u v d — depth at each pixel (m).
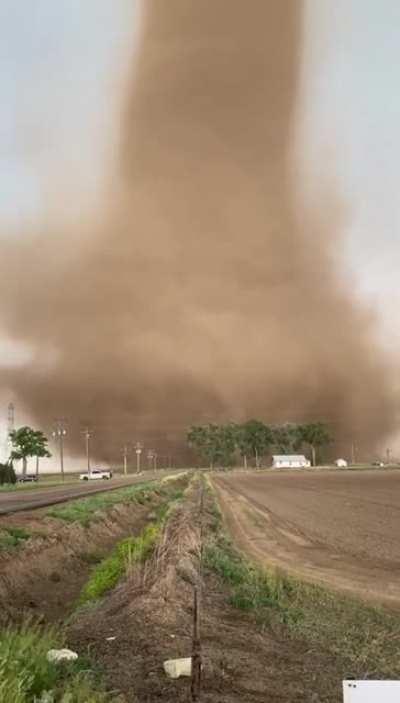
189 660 9.34
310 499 60.94
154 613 12.37
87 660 9.34
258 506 53.56
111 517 37.09
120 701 7.61
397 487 80.06
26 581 18.92
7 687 6.64
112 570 18.11
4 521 25.52
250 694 8.76
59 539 24.88
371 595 17.06
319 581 19.23
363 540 30.23
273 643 11.91
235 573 18.41
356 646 11.92
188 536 24.02
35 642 9.56
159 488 75.81
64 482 112.38
